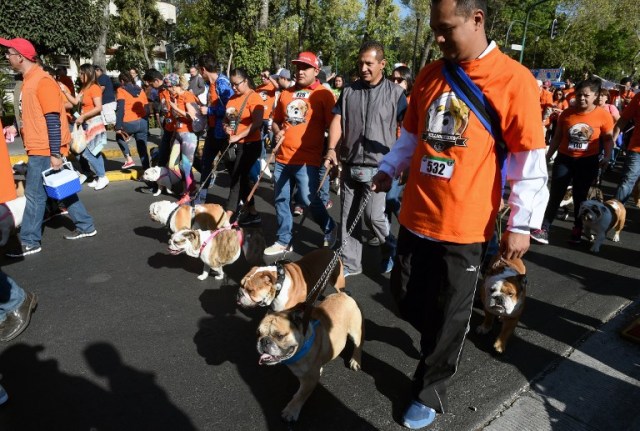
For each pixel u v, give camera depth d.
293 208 6.69
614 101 11.69
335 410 2.64
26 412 2.58
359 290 4.20
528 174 2.04
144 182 8.20
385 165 2.65
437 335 2.36
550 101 11.55
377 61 3.75
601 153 6.25
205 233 4.14
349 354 3.21
